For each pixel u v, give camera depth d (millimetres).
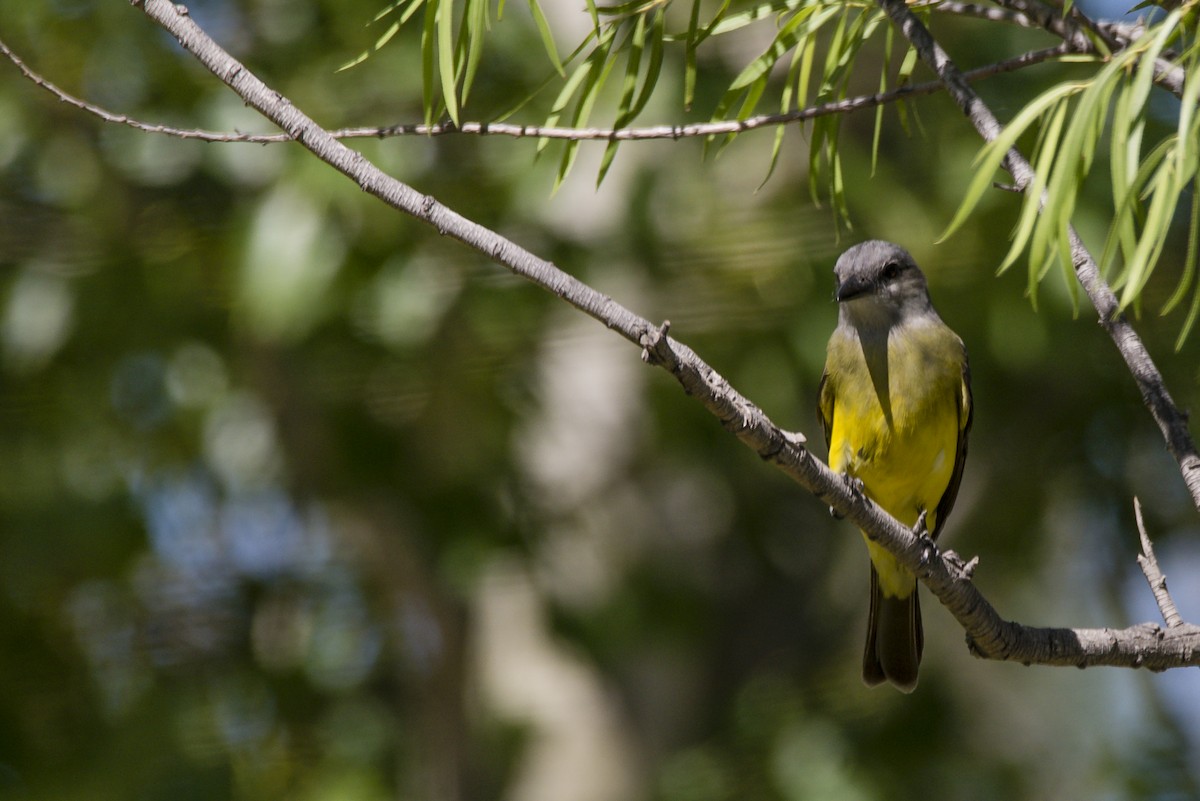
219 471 15398
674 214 13766
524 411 14750
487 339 14086
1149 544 6012
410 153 13047
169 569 15883
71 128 13789
